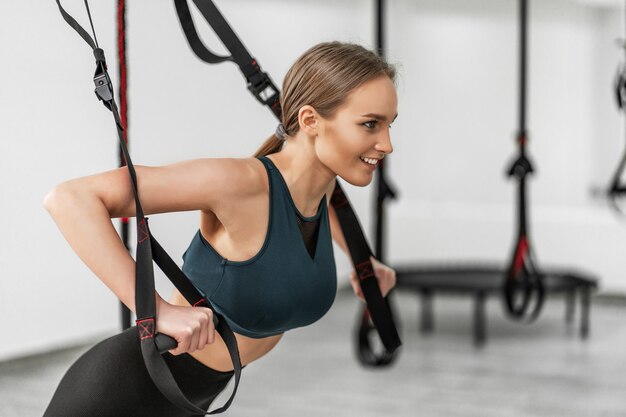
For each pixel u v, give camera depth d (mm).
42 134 4828
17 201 4781
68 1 4812
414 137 7836
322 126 1614
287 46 6762
